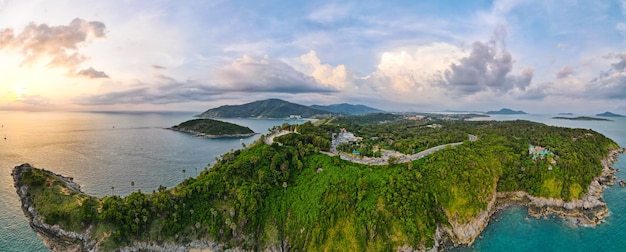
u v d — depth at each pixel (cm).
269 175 16050
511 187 17600
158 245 13025
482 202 15362
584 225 14700
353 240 12838
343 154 19538
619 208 16388
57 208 13675
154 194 14525
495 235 14050
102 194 18462
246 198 14350
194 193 14525
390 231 13100
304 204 14462
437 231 13688
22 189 15275
